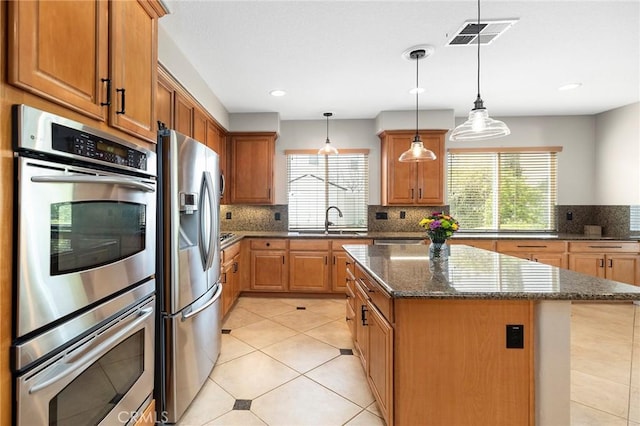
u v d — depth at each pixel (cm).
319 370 229
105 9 120
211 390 205
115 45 126
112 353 124
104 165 118
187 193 185
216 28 224
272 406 189
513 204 457
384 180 443
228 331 301
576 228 450
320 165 468
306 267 410
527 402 147
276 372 227
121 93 128
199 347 200
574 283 153
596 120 444
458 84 332
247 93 355
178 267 176
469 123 220
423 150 293
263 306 379
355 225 467
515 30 228
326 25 221
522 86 338
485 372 147
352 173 467
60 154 96
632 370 234
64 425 99
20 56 84
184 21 215
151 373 154
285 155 466
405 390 147
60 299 96
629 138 397
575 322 329
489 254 251
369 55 266
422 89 345
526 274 175
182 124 269
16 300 84
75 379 104
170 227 171
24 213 85
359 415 181
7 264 83
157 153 172
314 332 299
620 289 142
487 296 137
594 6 201
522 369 147
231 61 276
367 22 218
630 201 396
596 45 251
